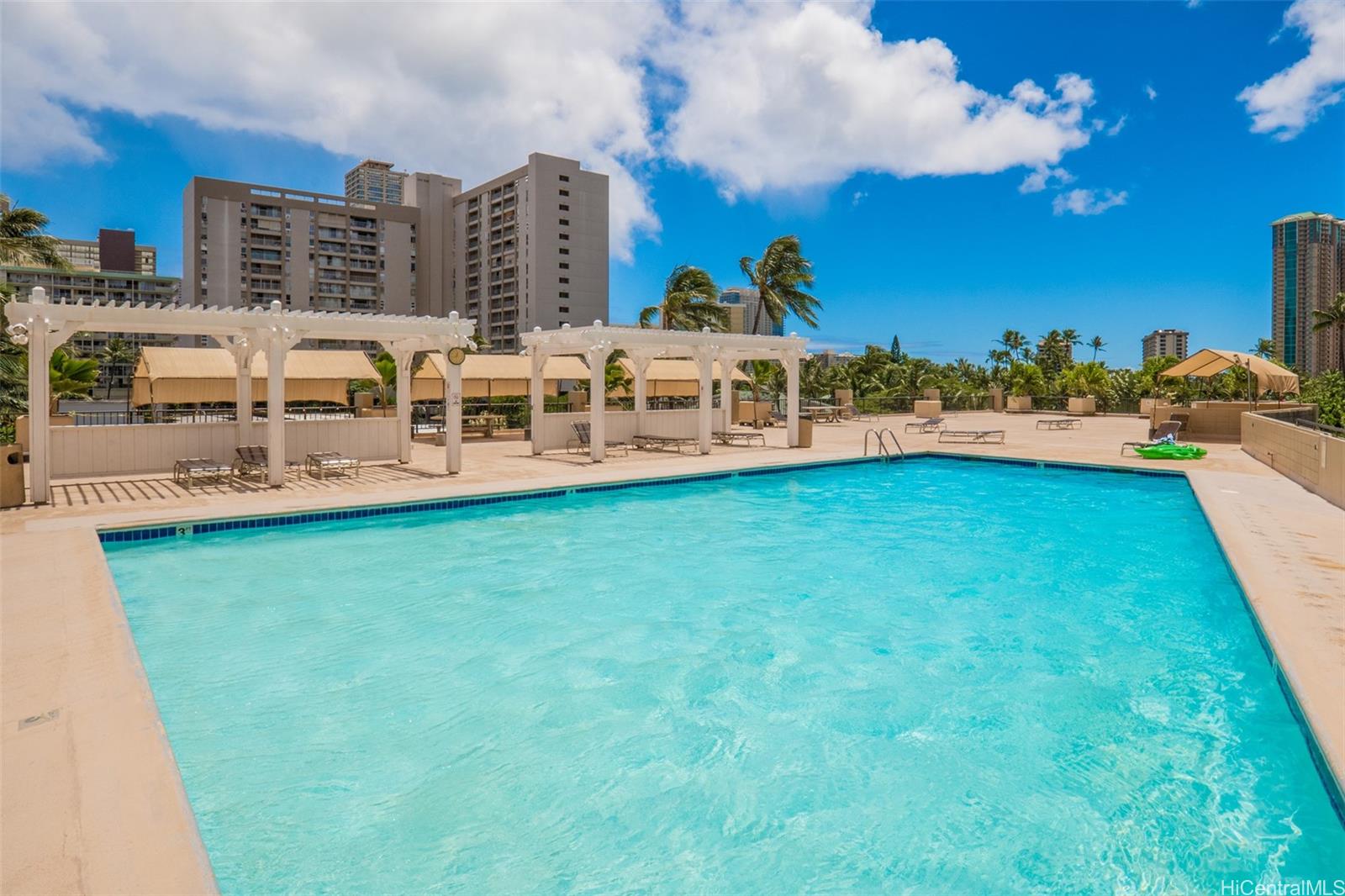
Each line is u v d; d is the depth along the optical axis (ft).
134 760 11.00
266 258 314.96
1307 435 38.45
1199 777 13.23
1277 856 10.93
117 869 8.41
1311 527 28.30
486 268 348.79
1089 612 22.76
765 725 15.62
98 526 28.68
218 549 29.45
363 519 34.68
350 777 13.38
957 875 10.71
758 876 10.75
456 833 11.73
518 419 81.61
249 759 13.97
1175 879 10.49
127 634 16.52
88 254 622.54
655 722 15.74
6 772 10.57
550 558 29.37
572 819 12.17
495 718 15.88
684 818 12.23
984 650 19.75
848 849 11.37
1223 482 40.83
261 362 64.54
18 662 14.82
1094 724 15.40
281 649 19.62
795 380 65.41
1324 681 13.62
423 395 75.77
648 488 45.11
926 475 51.60
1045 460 53.42
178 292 326.85
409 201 359.66
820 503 41.70
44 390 34.12
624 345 55.01
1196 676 17.81
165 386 64.90
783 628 21.59
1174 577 26.48
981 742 14.74
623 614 22.72
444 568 27.71
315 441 50.93
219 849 11.21
